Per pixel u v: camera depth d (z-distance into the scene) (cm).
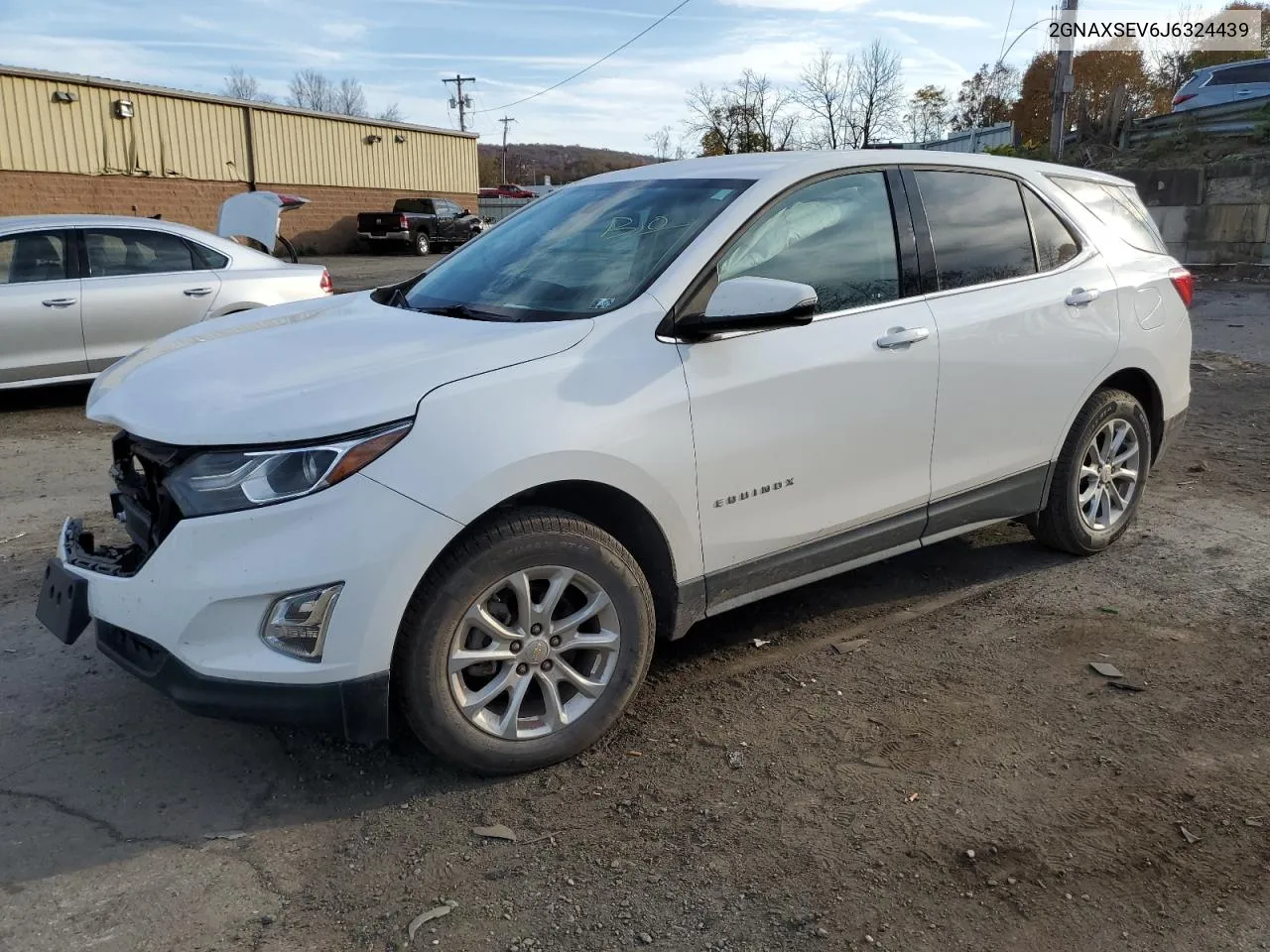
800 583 374
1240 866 264
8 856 274
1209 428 733
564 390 302
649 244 354
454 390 287
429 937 244
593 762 319
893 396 376
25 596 443
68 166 2491
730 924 246
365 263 2838
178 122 2739
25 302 788
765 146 4038
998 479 428
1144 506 562
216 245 889
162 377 317
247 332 357
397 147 3509
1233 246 1692
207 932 246
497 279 376
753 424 339
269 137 3030
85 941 243
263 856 275
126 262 841
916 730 333
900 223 393
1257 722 334
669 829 283
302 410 276
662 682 371
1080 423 455
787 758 318
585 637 316
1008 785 301
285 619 272
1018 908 250
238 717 278
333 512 269
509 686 304
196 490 274
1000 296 416
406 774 314
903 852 271
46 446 717
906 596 446
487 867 270
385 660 278
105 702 356
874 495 382
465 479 279
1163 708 344
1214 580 453
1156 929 243
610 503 324
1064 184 466
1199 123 2047
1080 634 403
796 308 310
